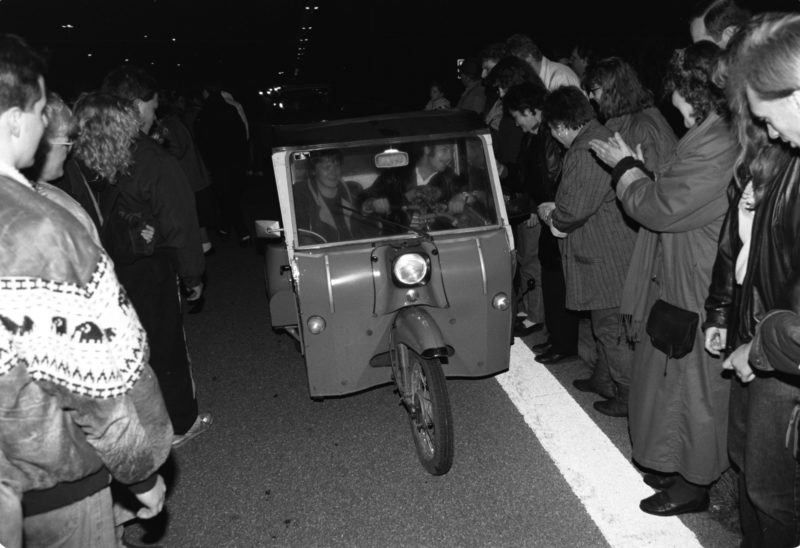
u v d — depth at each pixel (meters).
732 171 3.02
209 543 3.70
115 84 4.41
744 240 2.79
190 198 4.21
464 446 4.39
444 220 4.44
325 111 19.03
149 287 4.19
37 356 1.87
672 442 3.42
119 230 3.99
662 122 4.34
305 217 4.33
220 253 9.55
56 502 2.05
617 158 3.50
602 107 4.36
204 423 4.87
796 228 2.42
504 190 6.03
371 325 4.17
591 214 4.29
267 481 4.21
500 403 4.88
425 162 4.43
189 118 11.41
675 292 3.29
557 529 3.58
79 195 3.87
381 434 4.64
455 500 3.88
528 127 5.29
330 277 4.12
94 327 1.91
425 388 4.12
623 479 3.93
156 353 4.34
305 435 4.70
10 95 1.89
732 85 2.50
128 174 3.95
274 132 4.62
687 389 3.31
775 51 2.20
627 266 4.32
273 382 5.55
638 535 3.47
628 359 4.43
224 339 6.52
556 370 5.31
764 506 2.72
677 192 3.12
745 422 2.90
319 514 3.87
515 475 4.05
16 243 1.84
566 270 4.55
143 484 2.20
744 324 2.69
